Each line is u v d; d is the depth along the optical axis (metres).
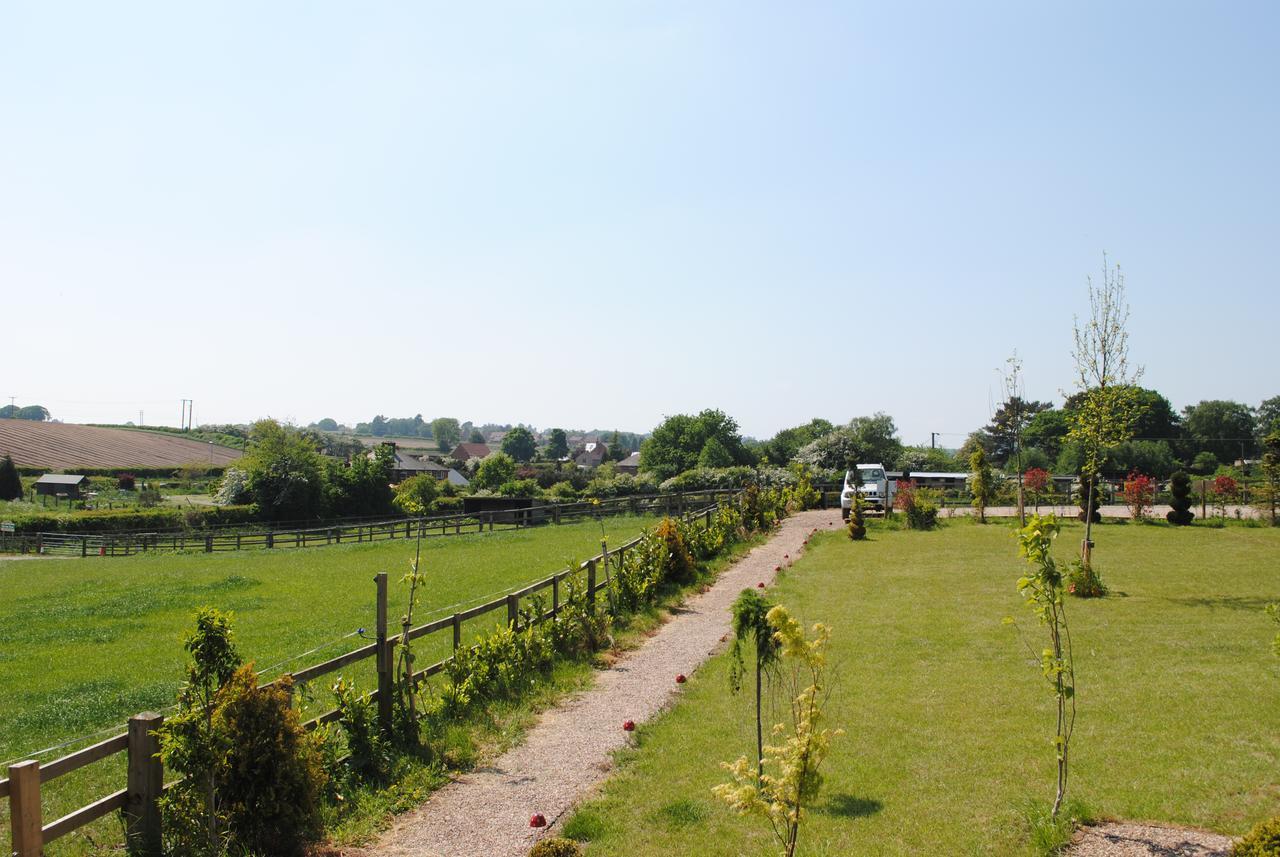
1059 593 6.61
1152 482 34.56
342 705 8.08
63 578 28.02
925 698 10.02
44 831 5.20
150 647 15.13
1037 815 6.52
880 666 11.55
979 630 13.48
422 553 29.86
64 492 71.94
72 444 96.44
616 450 161.88
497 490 74.75
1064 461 71.62
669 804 7.22
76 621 18.22
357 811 7.25
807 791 5.19
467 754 8.57
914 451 75.94
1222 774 7.30
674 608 16.52
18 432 95.94
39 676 12.91
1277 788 6.95
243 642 14.65
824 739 5.30
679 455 92.12
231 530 51.78
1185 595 15.73
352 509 62.91
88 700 11.17
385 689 8.73
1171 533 26.34
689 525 22.11
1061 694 6.54
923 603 15.80
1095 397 16.61
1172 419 88.12
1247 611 14.16
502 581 21.12
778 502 34.44
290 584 23.28
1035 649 12.12
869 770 7.86
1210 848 5.91
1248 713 8.95
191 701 6.34
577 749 8.81
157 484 81.75
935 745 8.42
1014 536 6.84
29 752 9.02
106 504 66.62
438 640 14.38
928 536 26.41
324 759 7.52
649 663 12.41
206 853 5.89
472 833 6.86
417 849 6.58
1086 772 7.51
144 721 5.88
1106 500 39.03
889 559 21.64
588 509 44.03
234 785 6.20
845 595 16.86
